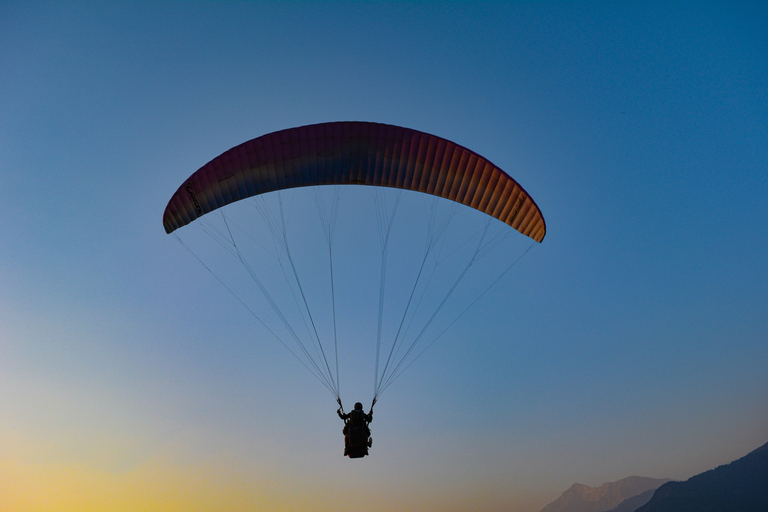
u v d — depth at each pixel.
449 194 18.34
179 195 17.25
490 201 18.05
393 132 17.03
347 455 16.09
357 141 17.33
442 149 17.22
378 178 18.23
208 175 17.31
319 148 17.44
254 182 17.94
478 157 17.09
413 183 18.25
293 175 17.97
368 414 16.58
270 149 17.23
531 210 17.27
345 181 18.30
